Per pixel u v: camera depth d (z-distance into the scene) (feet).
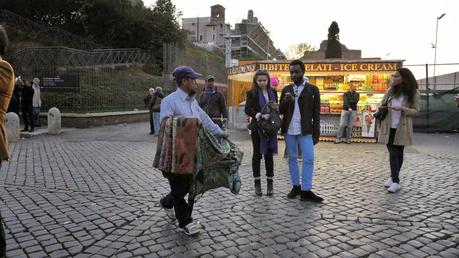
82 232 14.02
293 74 17.84
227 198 18.22
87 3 116.98
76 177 22.90
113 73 72.38
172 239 13.35
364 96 41.52
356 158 29.91
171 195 14.82
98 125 60.75
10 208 16.83
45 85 60.49
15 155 31.32
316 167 26.02
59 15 121.70
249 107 18.67
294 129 17.84
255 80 18.69
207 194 18.83
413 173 24.16
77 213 16.12
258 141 18.62
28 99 46.52
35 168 25.73
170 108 13.21
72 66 68.59
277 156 30.73
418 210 16.46
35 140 42.32
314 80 43.68
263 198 18.31
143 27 119.14
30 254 12.21
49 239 13.39
